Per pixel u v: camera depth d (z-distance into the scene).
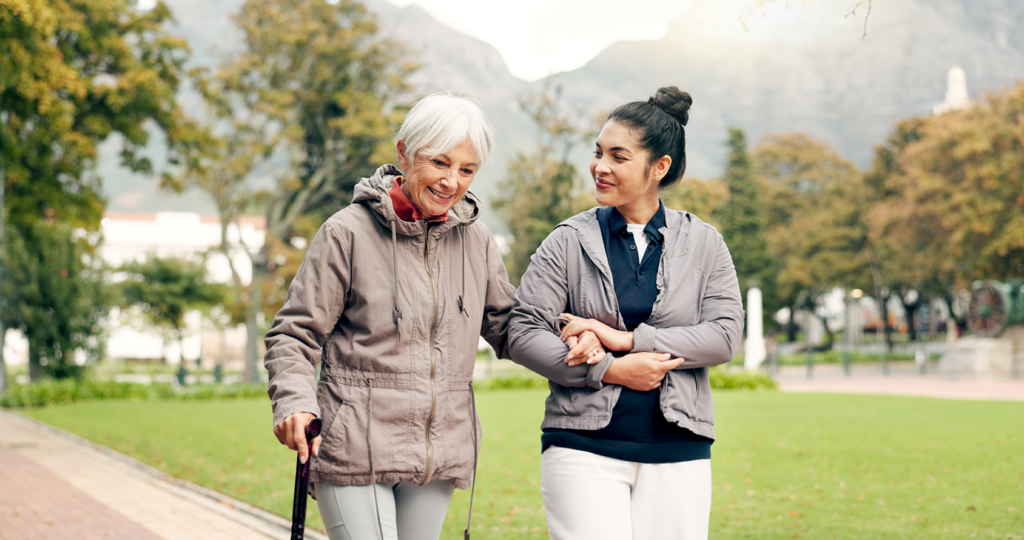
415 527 2.29
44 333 20.58
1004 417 12.58
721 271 2.49
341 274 2.21
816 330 70.81
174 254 41.56
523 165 28.16
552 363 2.37
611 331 2.36
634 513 2.36
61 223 21.36
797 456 8.69
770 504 6.29
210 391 21.08
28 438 12.23
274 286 32.28
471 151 2.23
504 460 8.63
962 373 27.19
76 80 17.91
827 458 8.52
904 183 38.38
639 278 2.45
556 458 2.37
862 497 6.51
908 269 41.75
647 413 2.34
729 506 6.22
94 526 6.07
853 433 10.64
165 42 22.92
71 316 20.75
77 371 20.98
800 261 48.00
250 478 7.86
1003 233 31.61
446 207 2.26
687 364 2.35
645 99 2.56
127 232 54.44
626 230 2.49
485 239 2.47
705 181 35.25
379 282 2.23
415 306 2.24
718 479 7.39
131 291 38.38
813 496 6.59
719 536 5.27
